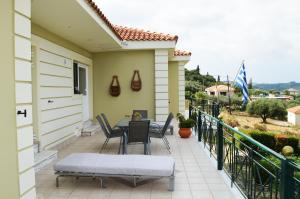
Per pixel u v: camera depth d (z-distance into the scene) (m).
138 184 4.34
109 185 4.29
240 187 3.98
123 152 6.32
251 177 3.43
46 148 6.30
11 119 2.56
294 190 2.32
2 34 2.45
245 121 23.44
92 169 4.13
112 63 10.05
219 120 5.14
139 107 10.00
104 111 10.13
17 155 2.63
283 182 2.37
